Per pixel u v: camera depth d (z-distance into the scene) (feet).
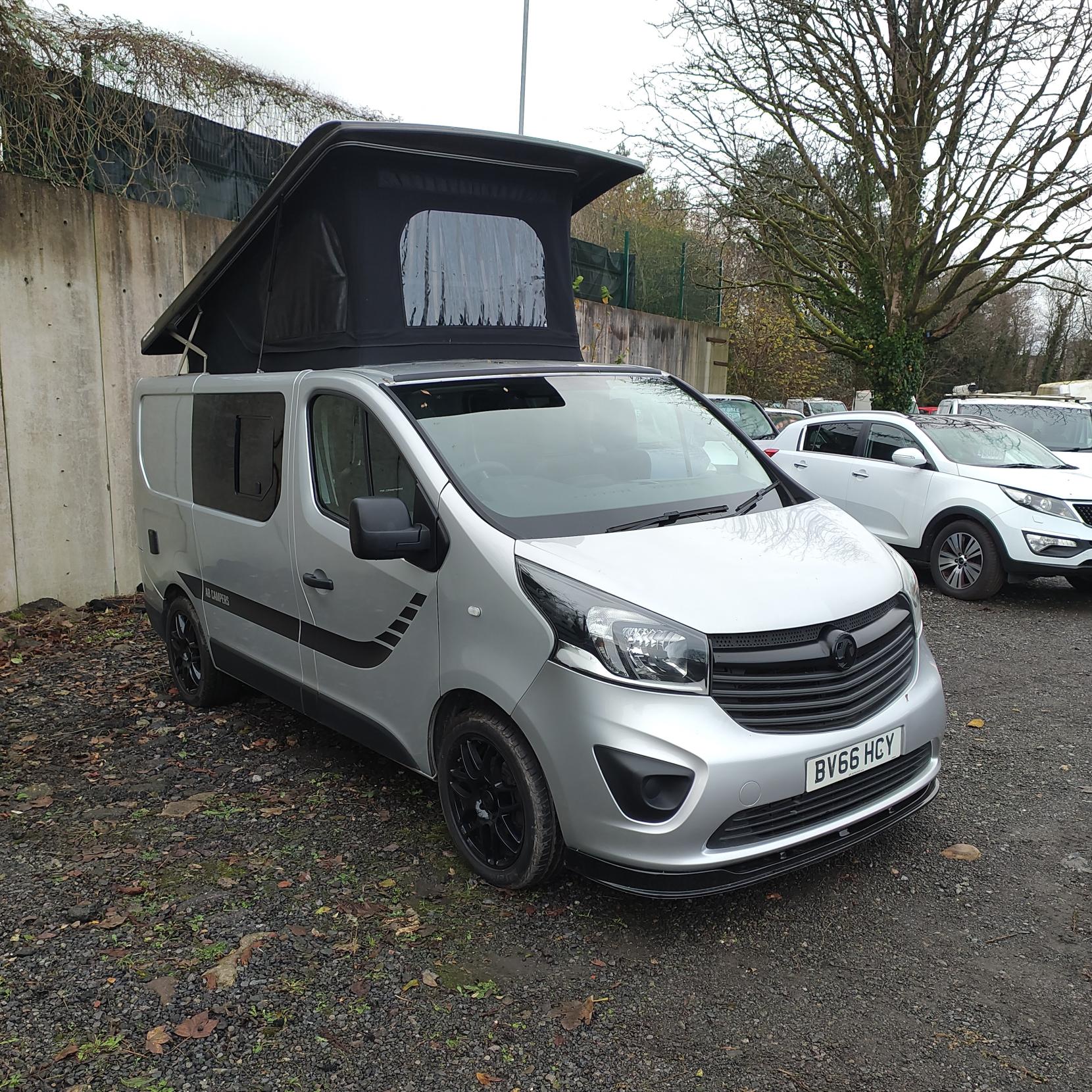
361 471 12.60
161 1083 8.14
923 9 46.32
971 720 16.94
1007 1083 8.01
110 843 12.62
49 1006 9.20
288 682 14.42
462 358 15.33
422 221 14.85
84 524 25.14
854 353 54.08
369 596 12.31
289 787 14.32
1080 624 24.06
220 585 16.07
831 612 10.21
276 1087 8.07
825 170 52.49
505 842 10.91
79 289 24.43
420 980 9.48
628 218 51.65
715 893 9.46
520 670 10.16
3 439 23.35
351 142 13.71
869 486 29.53
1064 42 43.55
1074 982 9.37
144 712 17.93
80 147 24.41
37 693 19.03
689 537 11.28
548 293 16.78
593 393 13.89
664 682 9.43
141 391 19.16
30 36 23.04
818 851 10.05
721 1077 8.13
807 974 9.55
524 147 15.37
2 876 11.79
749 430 45.52
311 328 15.12
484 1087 8.04
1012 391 175.32
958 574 26.86
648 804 9.36
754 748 9.43
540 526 11.14
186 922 10.63
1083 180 45.27
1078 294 48.19
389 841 12.46
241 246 16.21
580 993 9.27
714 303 59.16
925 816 13.11
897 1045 8.51
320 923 10.55
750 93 49.21
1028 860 11.84
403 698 12.03
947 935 10.23
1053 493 25.25
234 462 15.48
